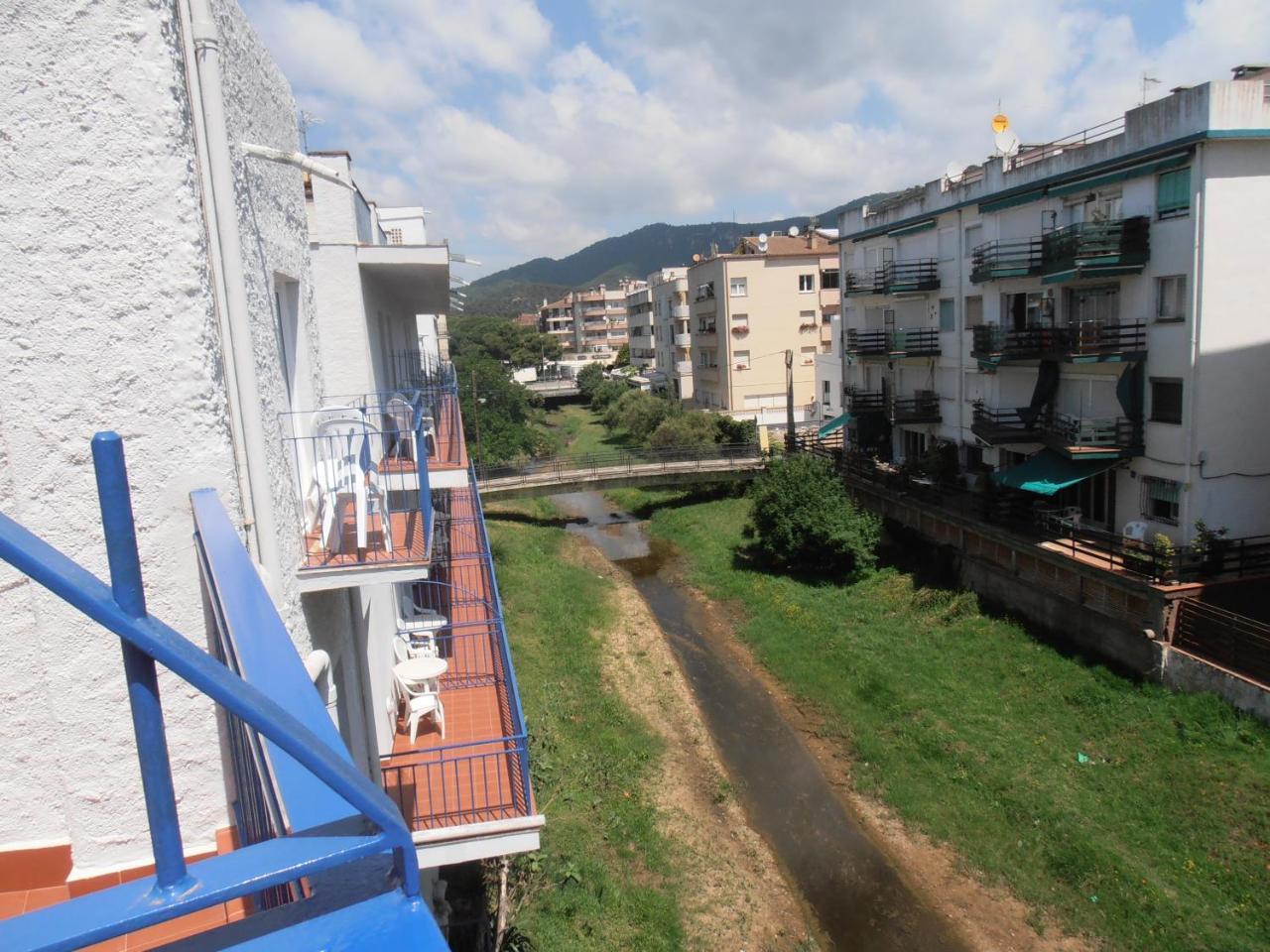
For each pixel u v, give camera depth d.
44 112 4.22
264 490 5.20
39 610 4.42
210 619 4.12
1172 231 19.20
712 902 12.98
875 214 34.44
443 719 10.22
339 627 7.46
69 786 4.60
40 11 4.16
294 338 7.79
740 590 26.86
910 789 15.55
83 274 4.34
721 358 54.28
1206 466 19.16
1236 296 18.72
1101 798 14.30
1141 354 20.28
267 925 1.57
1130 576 18.14
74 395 4.39
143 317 4.43
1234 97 17.75
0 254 4.24
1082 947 11.82
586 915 11.62
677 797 15.77
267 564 5.25
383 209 27.31
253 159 6.08
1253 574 18.09
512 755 8.23
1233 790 13.62
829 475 27.89
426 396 12.76
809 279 53.34
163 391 4.50
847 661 20.84
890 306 34.12
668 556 32.16
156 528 4.56
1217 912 11.77
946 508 25.95
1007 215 25.64
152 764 1.55
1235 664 15.78
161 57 4.33
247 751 2.77
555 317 138.88
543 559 30.39
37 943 1.39
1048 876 13.08
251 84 6.38
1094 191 21.83
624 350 101.88
